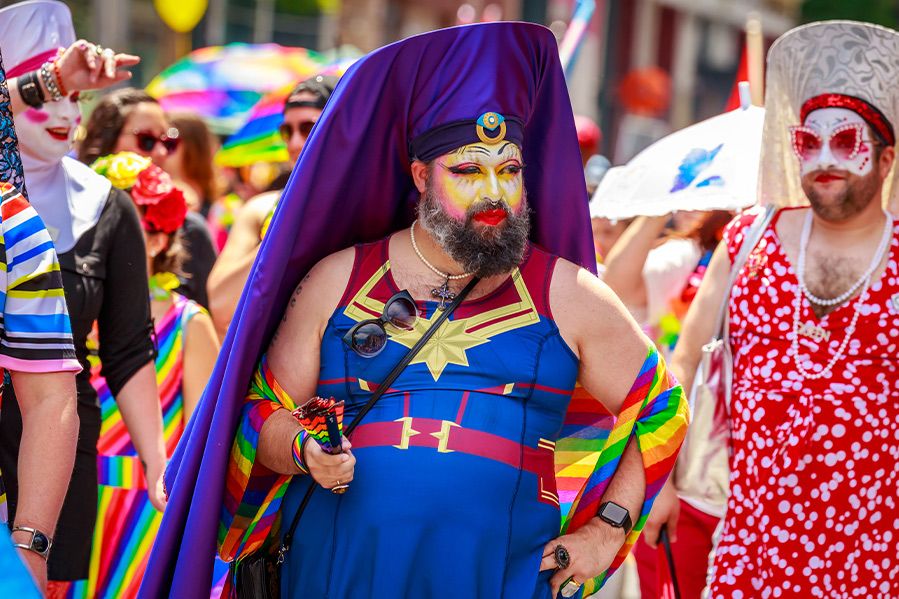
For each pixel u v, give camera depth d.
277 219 7.09
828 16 56.16
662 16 75.00
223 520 7.29
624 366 7.24
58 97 8.53
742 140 10.84
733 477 9.34
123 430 10.09
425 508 6.74
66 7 9.24
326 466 6.62
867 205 9.16
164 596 7.20
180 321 10.62
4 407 7.99
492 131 7.01
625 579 14.14
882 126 9.16
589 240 7.82
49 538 6.54
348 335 7.00
